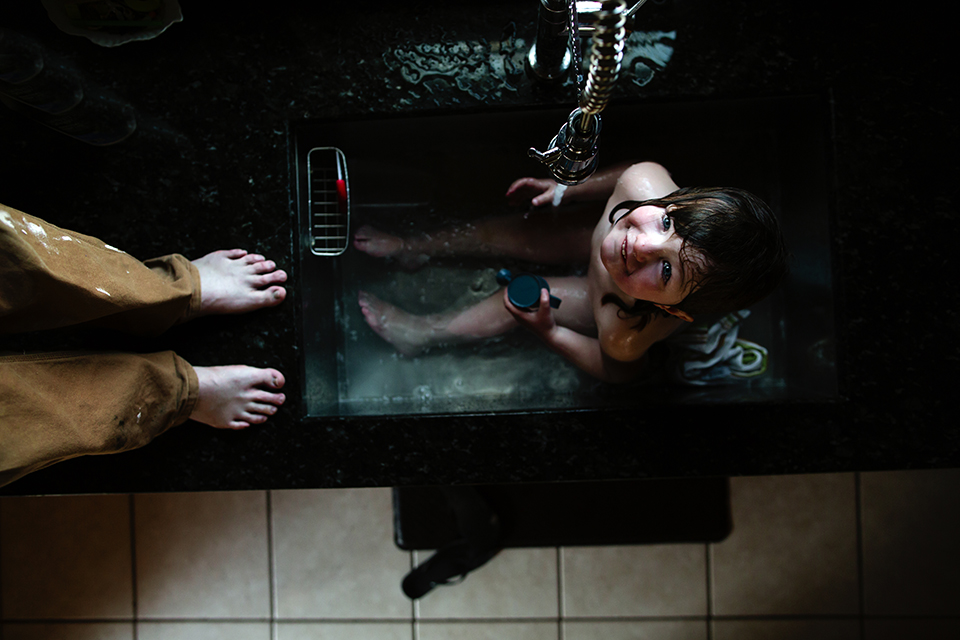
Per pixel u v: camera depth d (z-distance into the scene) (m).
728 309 1.01
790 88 1.11
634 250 0.94
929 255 1.10
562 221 1.32
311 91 1.14
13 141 1.14
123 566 1.66
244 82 1.14
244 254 1.14
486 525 1.49
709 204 0.93
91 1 1.07
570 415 1.11
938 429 1.10
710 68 1.12
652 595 1.64
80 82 1.12
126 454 1.13
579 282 1.30
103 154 1.15
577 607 1.64
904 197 1.10
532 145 1.29
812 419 1.11
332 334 1.33
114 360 0.94
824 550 1.63
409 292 1.37
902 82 1.10
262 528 1.67
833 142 1.10
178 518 1.67
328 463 1.12
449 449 1.12
